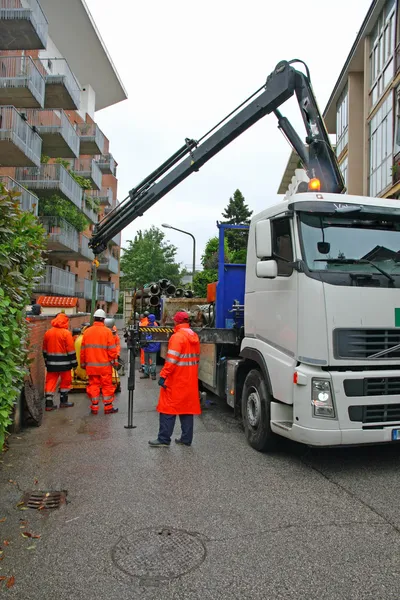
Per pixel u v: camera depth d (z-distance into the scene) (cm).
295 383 507
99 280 4206
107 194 4141
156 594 296
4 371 454
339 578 313
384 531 380
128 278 5475
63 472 517
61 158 2895
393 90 1675
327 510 421
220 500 441
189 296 1423
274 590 300
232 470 525
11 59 2095
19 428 696
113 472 516
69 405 888
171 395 609
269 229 541
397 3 1639
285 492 462
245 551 347
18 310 489
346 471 527
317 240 517
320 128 716
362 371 496
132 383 723
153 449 603
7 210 490
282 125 768
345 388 485
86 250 3059
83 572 320
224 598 291
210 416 809
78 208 2892
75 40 3209
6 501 441
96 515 409
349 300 493
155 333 725
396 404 498
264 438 575
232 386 693
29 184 2442
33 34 2103
